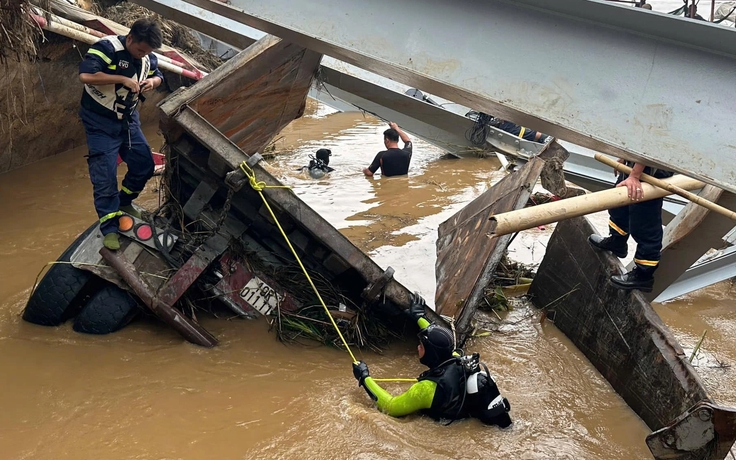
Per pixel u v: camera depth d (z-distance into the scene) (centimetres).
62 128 847
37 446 346
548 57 295
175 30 1134
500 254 483
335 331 477
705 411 307
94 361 427
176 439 357
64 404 382
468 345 493
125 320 464
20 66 655
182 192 504
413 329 488
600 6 271
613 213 471
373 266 461
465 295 480
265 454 348
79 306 470
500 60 304
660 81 275
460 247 568
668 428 323
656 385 391
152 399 392
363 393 417
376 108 764
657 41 273
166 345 451
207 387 409
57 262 459
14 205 689
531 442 375
